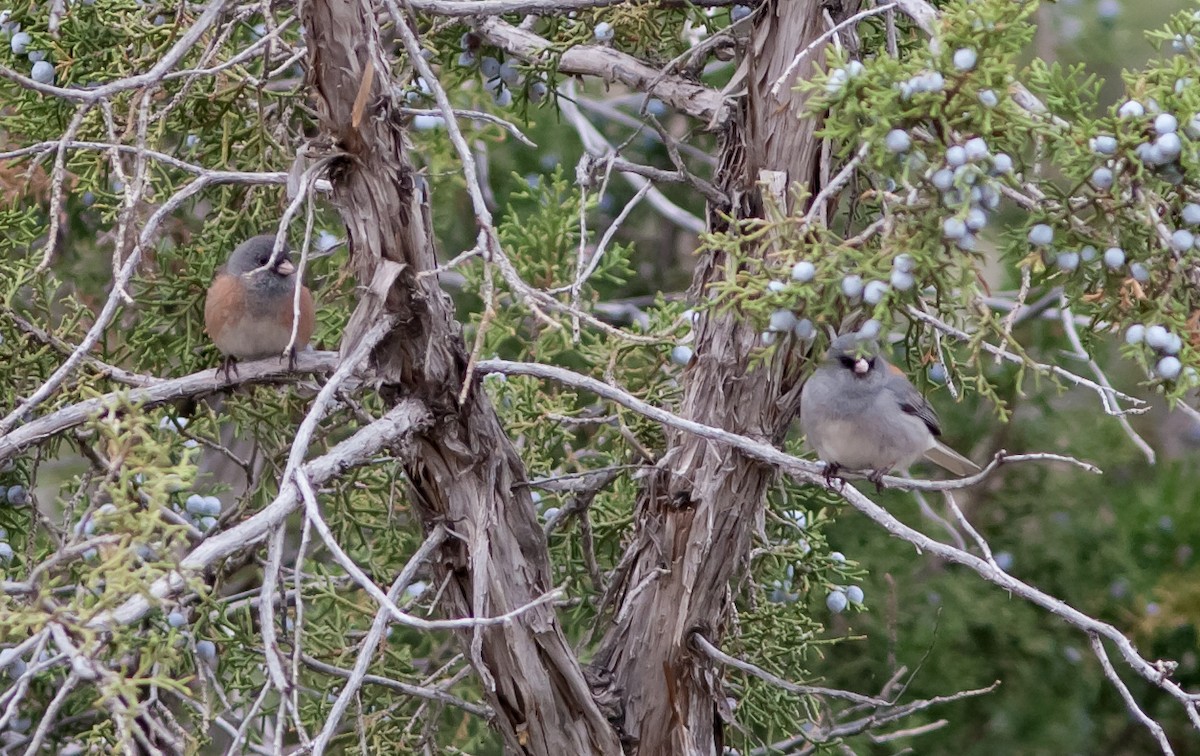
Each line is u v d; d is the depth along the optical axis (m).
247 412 10.34
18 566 9.86
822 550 11.20
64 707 11.21
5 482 9.89
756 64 9.11
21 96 10.74
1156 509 15.25
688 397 9.30
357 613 11.27
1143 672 6.96
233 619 10.51
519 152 16.92
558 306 6.84
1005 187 6.75
